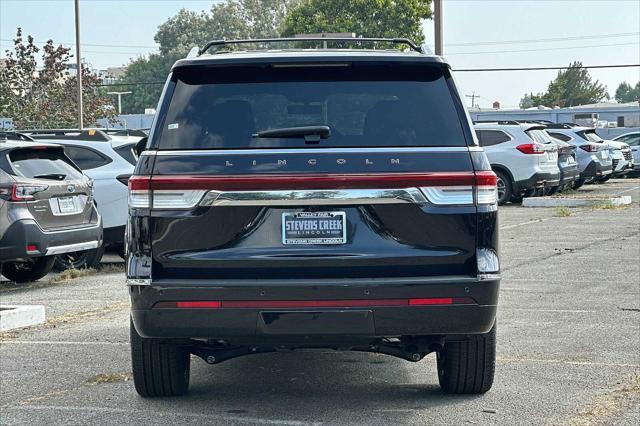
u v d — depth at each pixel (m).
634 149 41.25
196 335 5.91
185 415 6.52
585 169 31.97
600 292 11.72
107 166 14.61
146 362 6.68
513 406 6.68
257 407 6.71
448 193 5.86
